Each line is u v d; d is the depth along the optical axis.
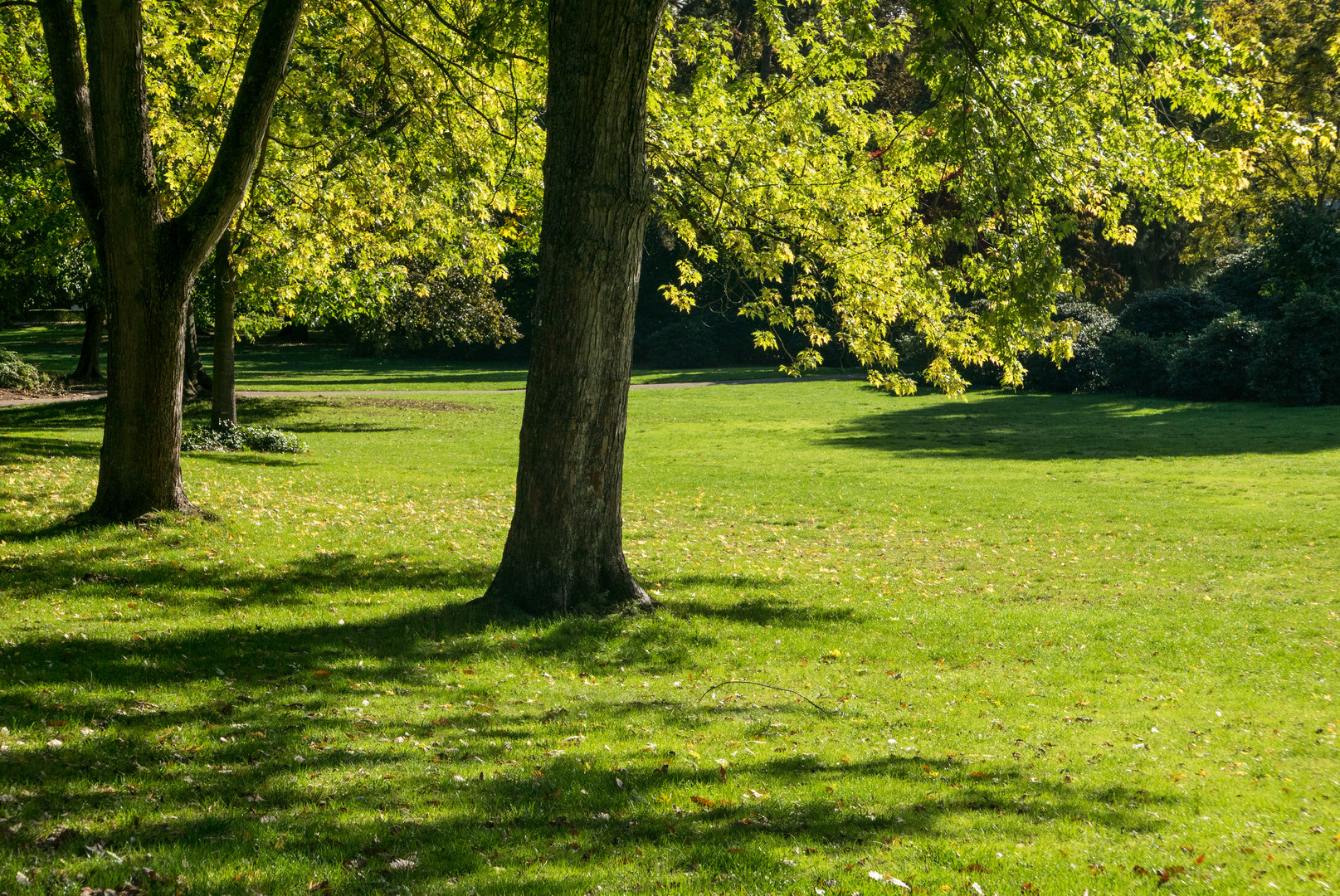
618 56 8.89
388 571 12.38
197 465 20.05
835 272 13.88
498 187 18.45
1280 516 18.64
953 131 11.61
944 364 13.48
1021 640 10.84
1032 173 11.71
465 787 5.61
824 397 45.31
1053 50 12.41
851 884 4.50
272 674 7.89
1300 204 39.31
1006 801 6.01
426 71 16.44
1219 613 12.20
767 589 12.89
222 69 17.06
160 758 5.68
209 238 12.41
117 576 10.76
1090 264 49.78
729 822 5.34
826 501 21.08
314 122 18.53
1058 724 7.99
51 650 7.79
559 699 7.98
